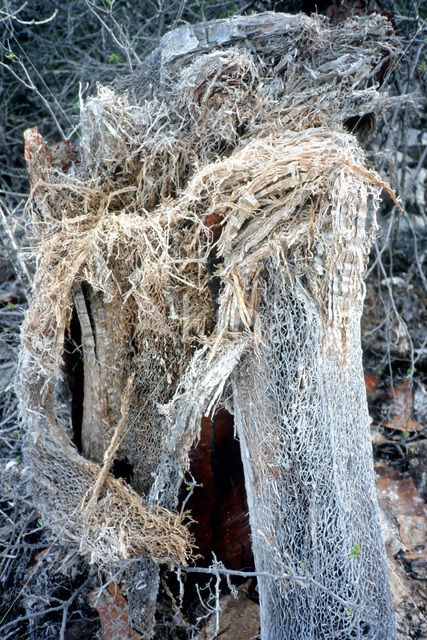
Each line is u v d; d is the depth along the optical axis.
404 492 2.77
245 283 1.69
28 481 2.38
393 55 2.15
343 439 1.78
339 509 1.75
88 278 1.88
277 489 1.85
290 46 2.03
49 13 3.96
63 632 2.24
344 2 2.35
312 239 1.64
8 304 3.38
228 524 2.26
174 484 1.98
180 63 2.07
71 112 3.91
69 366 2.22
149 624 2.19
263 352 1.76
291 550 1.85
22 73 3.99
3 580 2.54
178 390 1.85
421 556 2.53
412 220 3.63
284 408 1.77
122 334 2.07
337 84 2.00
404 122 3.10
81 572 2.54
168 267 1.83
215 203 1.73
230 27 2.03
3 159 4.36
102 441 2.22
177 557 2.04
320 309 1.66
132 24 3.76
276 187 1.65
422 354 3.32
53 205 2.05
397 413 3.12
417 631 2.31
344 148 1.60
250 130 1.95
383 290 3.52
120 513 2.03
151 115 2.00
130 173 2.01
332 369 1.71
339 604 1.78
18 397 2.10
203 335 1.85
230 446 2.11
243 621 2.28
